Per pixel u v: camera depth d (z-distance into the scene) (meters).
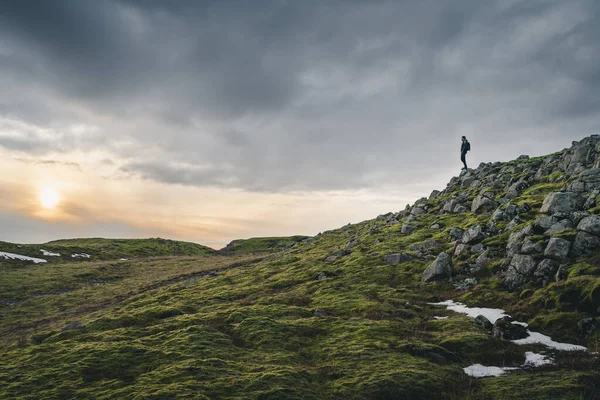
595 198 45.97
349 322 37.06
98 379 26.22
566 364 25.58
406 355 28.66
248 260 114.44
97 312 62.22
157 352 30.62
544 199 52.88
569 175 63.03
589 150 63.91
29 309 70.31
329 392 23.52
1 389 24.86
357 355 28.84
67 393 23.89
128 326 43.09
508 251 45.38
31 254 129.88
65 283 94.44
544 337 30.28
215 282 70.88
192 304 52.66
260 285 61.59
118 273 111.19
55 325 56.12
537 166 79.56
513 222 52.31
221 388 23.42
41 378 26.22
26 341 42.06
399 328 34.59
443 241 61.44
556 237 40.06
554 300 33.97
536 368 25.75
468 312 37.75
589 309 31.62
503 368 26.50
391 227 85.12
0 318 64.62
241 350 31.36
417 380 24.12
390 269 55.31
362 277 54.38
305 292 52.53
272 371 25.86
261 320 38.19
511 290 39.81
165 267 121.12
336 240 99.12
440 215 78.81
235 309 44.31
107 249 165.38
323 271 60.91
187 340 32.94
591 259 36.34
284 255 100.88
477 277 45.38
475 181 86.62
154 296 66.75
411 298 43.91
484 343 29.50
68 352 31.44
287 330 35.53
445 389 23.58
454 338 30.64
